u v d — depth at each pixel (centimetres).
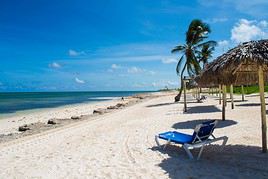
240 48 575
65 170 561
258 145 689
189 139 639
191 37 2628
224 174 499
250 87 4334
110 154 670
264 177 479
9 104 3891
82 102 4519
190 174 506
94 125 1231
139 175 512
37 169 579
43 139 924
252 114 1290
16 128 1409
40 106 3391
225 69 582
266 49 540
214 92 4547
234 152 635
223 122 1091
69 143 829
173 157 621
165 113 1634
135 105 2717
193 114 1465
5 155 718
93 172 541
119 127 1104
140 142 789
